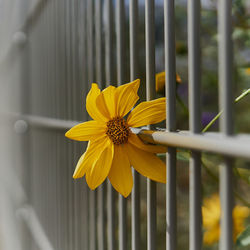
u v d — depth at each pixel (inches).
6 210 69.7
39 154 37.8
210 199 21.0
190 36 11.5
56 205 30.0
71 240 25.4
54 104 29.6
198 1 11.4
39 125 33.0
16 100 58.5
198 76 11.4
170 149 12.6
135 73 15.1
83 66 21.5
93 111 13.0
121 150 13.3
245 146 9.6
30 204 44.1
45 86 33.9
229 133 10.2
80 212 23.6
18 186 55.6
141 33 39.6
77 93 23.2
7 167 74.5
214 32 23.9
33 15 38.7
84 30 21.5
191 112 11.5
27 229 44.1
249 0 20.5
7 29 64.8
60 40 27.1
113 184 13.1
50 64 31.0
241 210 16.6
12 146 64.1
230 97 10.2
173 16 12.6
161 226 34.4
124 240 16.6
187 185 33.6
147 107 13.2
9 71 67.6
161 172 13.2
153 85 13.9
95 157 13.0
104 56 19.2
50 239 32.5
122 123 13.2
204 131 12.6
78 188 23.8
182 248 31.2
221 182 10.3
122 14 16.3
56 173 29.9
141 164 13.2
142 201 37.5
